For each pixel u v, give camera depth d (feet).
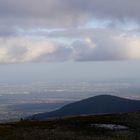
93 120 180.65
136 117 185.98
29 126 176.96
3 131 153.69
